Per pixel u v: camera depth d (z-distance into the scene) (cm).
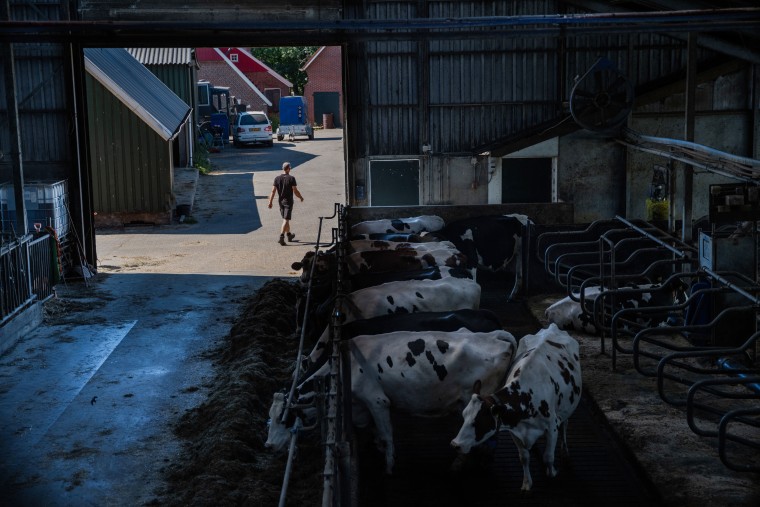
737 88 1858
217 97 4941
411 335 818
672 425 898
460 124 1897
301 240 2164
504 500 757
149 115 2359
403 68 1870
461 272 1148
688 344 1163
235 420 916
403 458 852
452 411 820
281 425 804
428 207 1678
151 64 3528
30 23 1223
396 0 1814
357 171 1914
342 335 880
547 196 1931
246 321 1310
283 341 1226
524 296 1488
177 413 1025
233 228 2356
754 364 959
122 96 2361
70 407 1049
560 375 780
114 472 870
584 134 1891
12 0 1728
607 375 1062
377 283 1137
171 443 939
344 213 1625
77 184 1795
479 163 1908
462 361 799
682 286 1259
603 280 1203
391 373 802
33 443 943
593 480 796
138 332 1371
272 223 2416
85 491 829
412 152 1905
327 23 1258
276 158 3934
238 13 1764
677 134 1881
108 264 1908
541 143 1892
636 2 1691
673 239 1237
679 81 1823
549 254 1487
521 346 827
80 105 1802
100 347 1295
